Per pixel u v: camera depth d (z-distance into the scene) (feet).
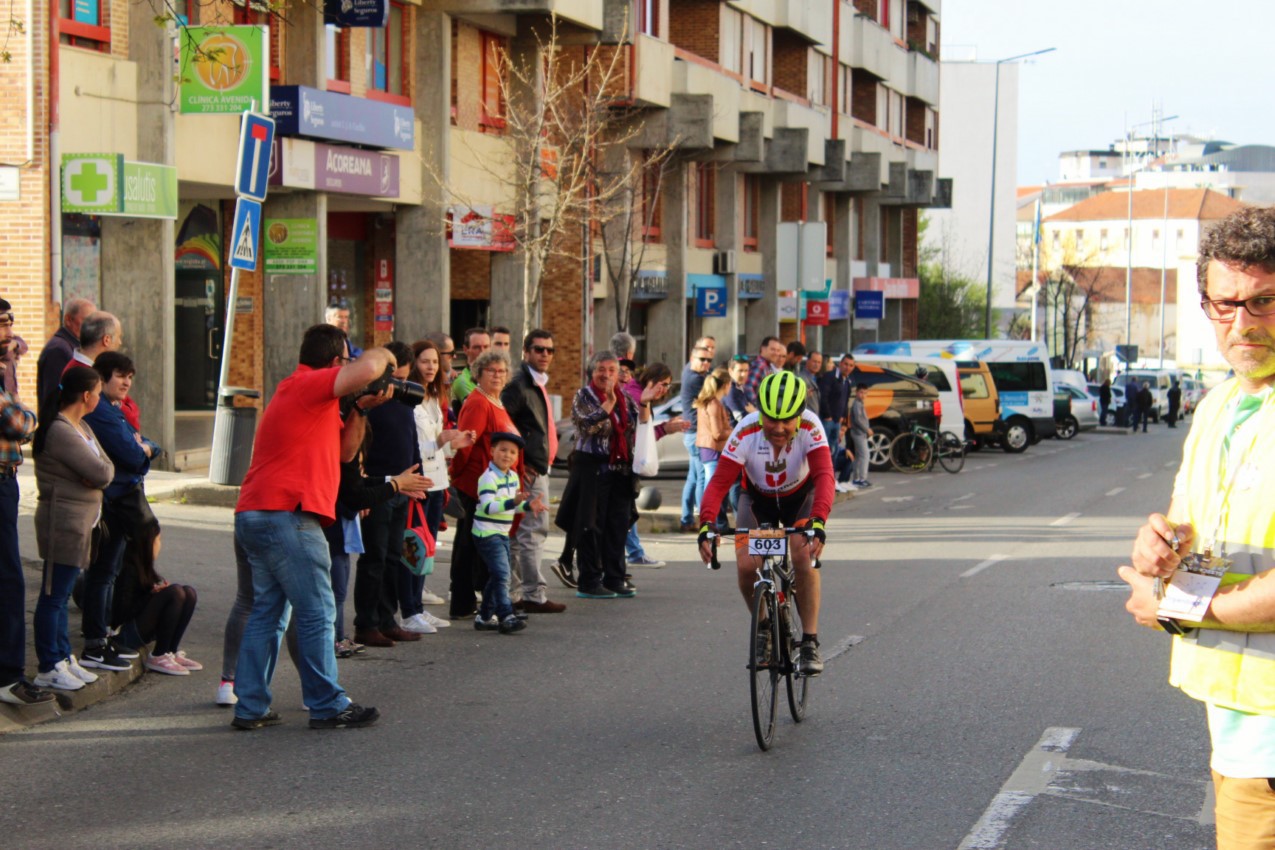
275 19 88.17
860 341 227.61
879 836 24.06
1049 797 26.30
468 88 108.78
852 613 46.96
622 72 120.16
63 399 32.53
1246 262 14.06
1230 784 14.40
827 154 185.16
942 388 119.44
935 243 385.70
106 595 35.37
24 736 30.50
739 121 148.15
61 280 70.74
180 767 28.22
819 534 31.17
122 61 74.74
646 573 56.49
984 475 114.21
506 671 37.60
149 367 76.18
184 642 40.19
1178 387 236.22
